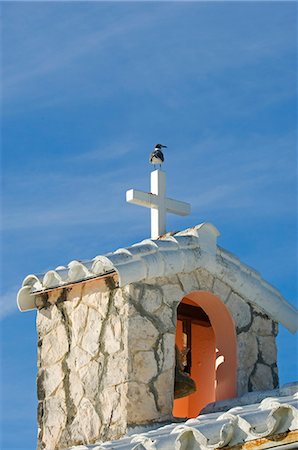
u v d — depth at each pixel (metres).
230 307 14.54
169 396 13.75
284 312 14.87
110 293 14.01
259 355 14.66
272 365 14.71
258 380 14.58
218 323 14.64
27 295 15.01
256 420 10.45
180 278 14.12
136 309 13.78
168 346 13.86
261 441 10.33
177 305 14.04
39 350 14.84
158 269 13.83
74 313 14.46
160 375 13.75
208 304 14.55
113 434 13.59
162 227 14.87
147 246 13.89
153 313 13.87
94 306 14.19
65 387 14.39
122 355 13.70
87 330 14.22
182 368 14.33
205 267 14.27
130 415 13.50
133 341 13.70
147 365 13.71
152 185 15.02
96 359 14.02
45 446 14.45
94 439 13.83
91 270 13.98
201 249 14.25
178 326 15.14
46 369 14.69
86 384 14.09
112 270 13.77
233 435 10.47
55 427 14.38
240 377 14.47
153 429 13.52
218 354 14.68
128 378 13.58
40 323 14.90
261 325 14.77
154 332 13.83
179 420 13.70
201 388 15.01
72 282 14.34
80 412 14.10
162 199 14.94
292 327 14.93
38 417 14.64
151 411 13.60
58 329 14.66
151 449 10.68
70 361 14.41
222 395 14.52
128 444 11.23
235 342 14.54
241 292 14.60
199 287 14.27
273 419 10.23
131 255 13.72
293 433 10.17
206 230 14.36
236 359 14.51
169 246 14.02
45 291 14.80
